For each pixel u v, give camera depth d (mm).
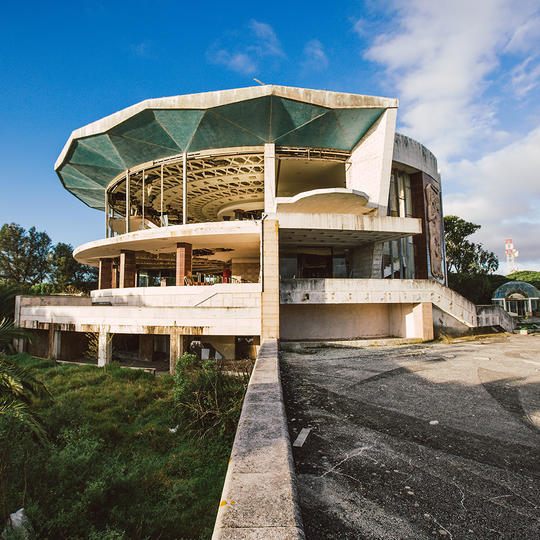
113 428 8305
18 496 4496
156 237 18719
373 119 19625
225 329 14242
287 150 21172
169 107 18109
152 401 10773
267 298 13867
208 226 17531
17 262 46125
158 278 40562
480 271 40188
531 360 11156
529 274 47406
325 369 9914
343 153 21656
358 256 20359
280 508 2291
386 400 6785
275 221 14289
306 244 19484
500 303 35469
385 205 19016
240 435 3674
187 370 10586
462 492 3424
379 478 3678
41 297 20078
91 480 5242
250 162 22641
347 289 15570
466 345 15008
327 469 3875
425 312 16484
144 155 22734
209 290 14773
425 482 3613
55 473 5109
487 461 4148
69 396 11016
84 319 16641
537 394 7211
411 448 4504
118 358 19031
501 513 3076
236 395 8383
